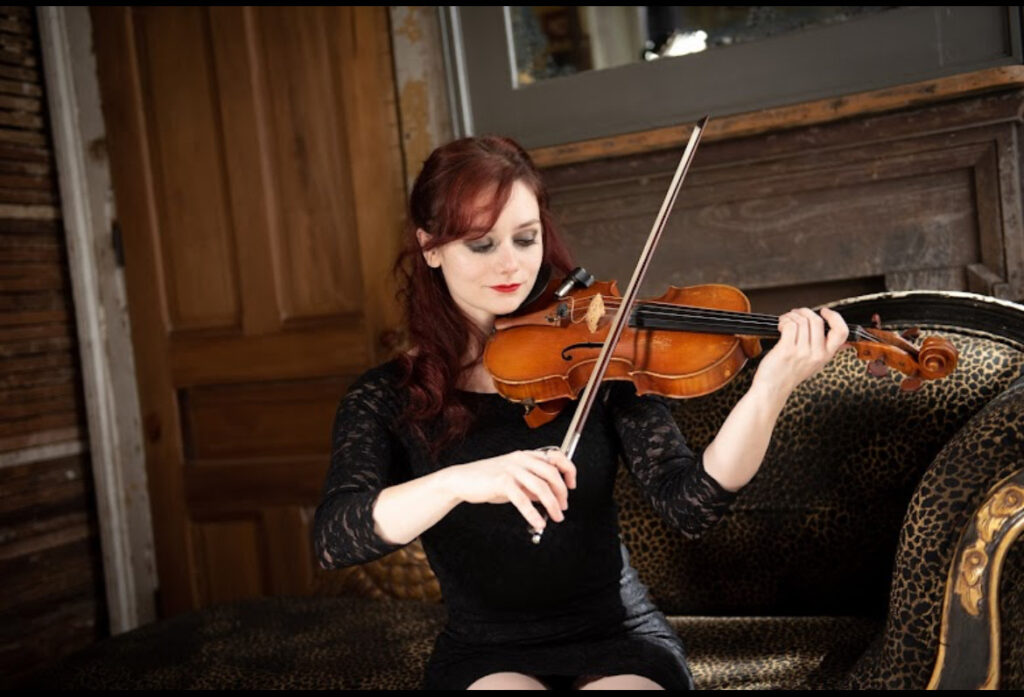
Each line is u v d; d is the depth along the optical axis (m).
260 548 2.99
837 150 2.20
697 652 1.72
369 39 2.70
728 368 1.41
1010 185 2.08
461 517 1.55
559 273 1.68
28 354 2.95
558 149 2.40
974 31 2.14
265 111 2.87
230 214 2.94
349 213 2.79
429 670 1.54
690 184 2.35
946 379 1.75
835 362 1.87
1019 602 1.26
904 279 2.21
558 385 1.48
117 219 3.08
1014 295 2.09
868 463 1.79
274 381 2.94
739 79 2.35
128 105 3.02
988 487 1.28
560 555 1.53
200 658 1.87
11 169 2.93
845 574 1.81
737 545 1.89
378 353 2.78
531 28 2.55
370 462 1.53
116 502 3.13
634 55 2.46
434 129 2.64
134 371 3.11
